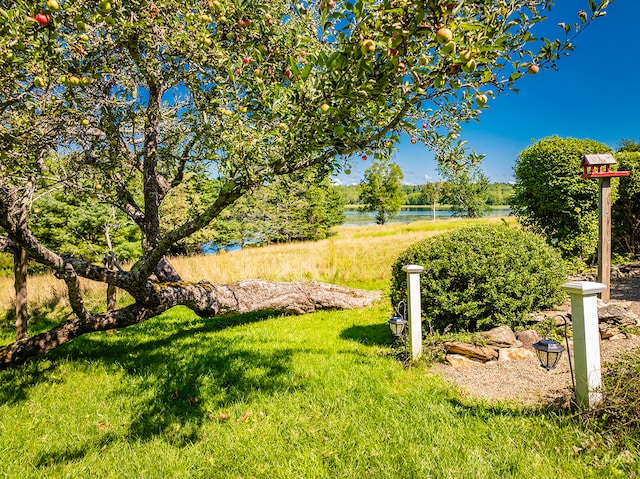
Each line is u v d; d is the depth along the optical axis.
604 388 2.69
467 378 3.85
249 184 2.61
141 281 4.52
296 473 2.49
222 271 11.78
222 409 3.47
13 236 3.43
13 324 7.68
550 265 5.20
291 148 2.29
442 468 2.37
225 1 2.71
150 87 4.55
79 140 4.26
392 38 1.48
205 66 3.53
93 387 4.14
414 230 30.56
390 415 3.12
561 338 4.43
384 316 7.09
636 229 9.56
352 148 2.25
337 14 1.56
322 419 3.15
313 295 7.81
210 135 3.46
